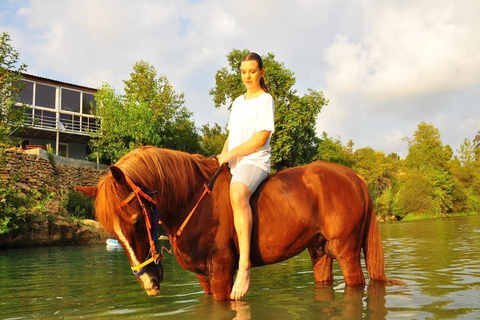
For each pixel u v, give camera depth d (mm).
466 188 61344
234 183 3086
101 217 2715
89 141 27688
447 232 14625
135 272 2750
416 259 6449
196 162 3266
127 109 24750
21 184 15391
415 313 2713
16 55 16469
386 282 3627
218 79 28750
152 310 3170
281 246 3246
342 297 3248
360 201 3438
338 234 3348
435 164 54500
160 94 29188
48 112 25859
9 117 16328
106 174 2914
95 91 28094
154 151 3119
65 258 8867
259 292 3734
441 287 3678
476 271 4840
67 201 16719
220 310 2941
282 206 3232
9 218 12227
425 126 57406
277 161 25891
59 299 3939
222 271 3096
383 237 13234
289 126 25422
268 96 3346
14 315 3266
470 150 71000
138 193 2791
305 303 3121
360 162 49688
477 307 2869
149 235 2803
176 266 6660
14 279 5715
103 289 4496
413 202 43906
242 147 3182
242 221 2992
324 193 3357
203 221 3082
